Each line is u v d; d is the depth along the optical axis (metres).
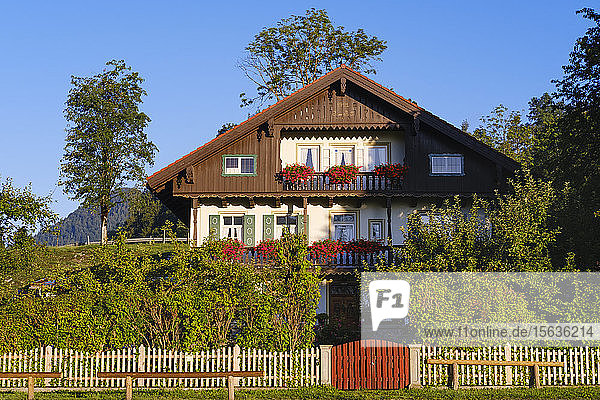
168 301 20.52
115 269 21.72
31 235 28.64
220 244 23.22
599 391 18.08
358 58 47.91
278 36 46.97
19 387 18.83
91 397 17.44
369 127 29.75
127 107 60.91
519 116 57.28
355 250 28.62
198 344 20.27
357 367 19.11
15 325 19.64
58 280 21.69
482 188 29.41
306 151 30.83
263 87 47.28
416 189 29.45
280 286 21.16
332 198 29.77
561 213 24.00
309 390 18.45
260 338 20.50
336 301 29.64
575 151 30.19
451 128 29.17
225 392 18.31
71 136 59.22
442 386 19.06
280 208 30.41
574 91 30.11
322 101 30.06
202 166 29.91
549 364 18.67
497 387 18.98
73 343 19.69
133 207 66.31
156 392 18.33
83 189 57.84
